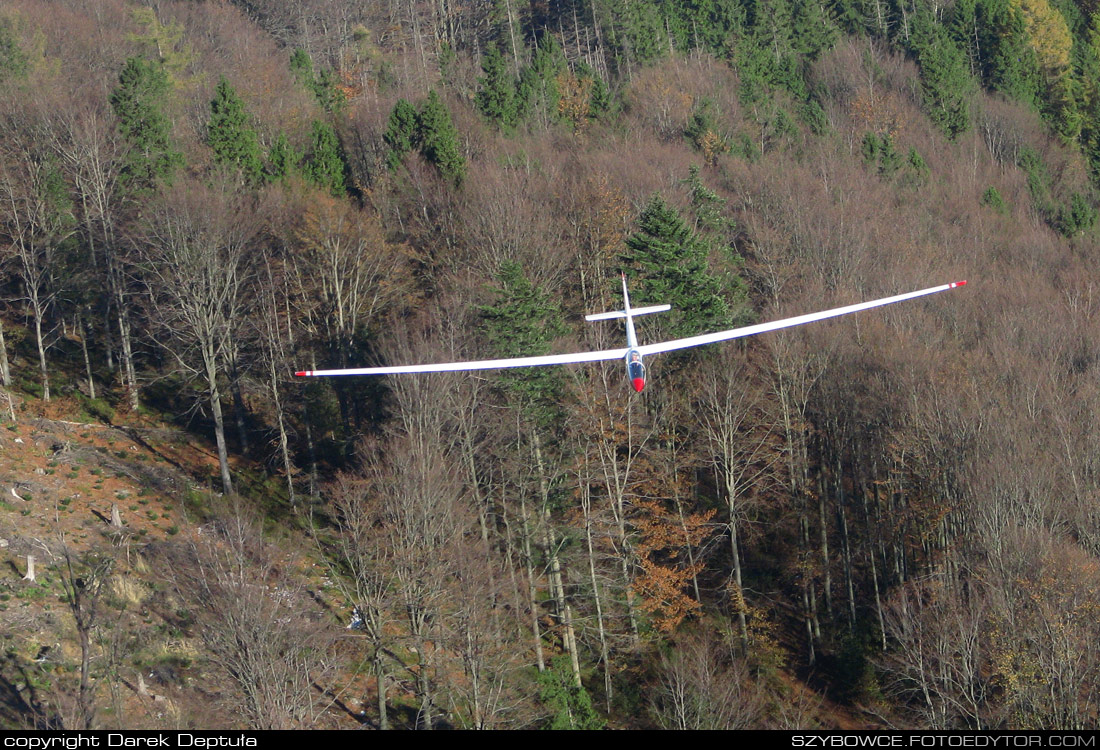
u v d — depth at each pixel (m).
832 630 84.12
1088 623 63.09
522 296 80.31
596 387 81.19
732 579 84.94
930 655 70.44
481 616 64.75
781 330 88.12
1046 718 62.91
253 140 118.94
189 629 69.69
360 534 68.75
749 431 87.06
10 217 101.62
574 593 81.19
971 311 103.69
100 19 177.00
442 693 67.75
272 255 103.88
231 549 65.06
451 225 112.00
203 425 102.25
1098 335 97.88
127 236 100.19
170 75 159.88
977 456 75.88
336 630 68.38
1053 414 80.38
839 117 181.38
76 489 82.88
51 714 59.66
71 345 112.69
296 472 93.19
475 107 158.00
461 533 66.69
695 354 88.00
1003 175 169.25
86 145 107.19
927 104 186.62
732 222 116.44
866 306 58.28
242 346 97.25
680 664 69.12
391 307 102.69
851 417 87.88
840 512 87.06
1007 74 199.75
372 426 91.31
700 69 182.25
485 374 80.88
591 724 67.25
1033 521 70.88
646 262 89.75
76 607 59.12
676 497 83.25
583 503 79.38
